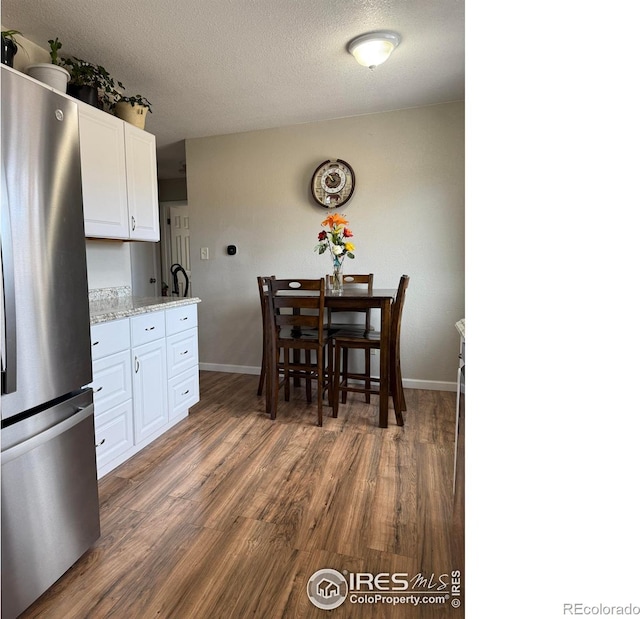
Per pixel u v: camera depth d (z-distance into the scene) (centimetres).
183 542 154
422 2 192
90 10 194
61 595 129
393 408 296
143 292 520
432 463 215
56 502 130
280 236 370
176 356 264
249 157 372
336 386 279
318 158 352
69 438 135
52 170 125
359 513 172
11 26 205
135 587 133
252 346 391
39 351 121
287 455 225
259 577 137
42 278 122
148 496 185
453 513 152
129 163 252
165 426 254
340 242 293
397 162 333
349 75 267
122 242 284
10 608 114
